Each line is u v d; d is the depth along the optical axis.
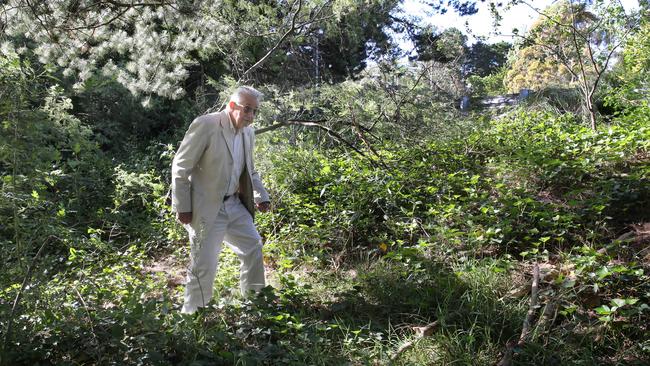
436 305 4.55
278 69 11.35
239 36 9.12
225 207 4.51
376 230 6.40
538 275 4.60
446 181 7.12
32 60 6.96
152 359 3.61
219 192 4.38
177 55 7.79
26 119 4.00
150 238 7.39
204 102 10.67
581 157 7.14
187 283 4.46
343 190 7.14
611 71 13.87
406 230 6.18
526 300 4.38
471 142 8.51
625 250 4.99
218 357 3.73
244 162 4.58
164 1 6.76
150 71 7.71
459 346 3.87
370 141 8.43
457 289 4.62
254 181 4.83
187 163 4.31
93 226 8.03
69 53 6.77
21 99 4.00
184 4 6.87
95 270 5.98
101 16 6.58
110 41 7.28
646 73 12.09
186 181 4.34
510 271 4.88
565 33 11.60
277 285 5.24
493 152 8.42
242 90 4.39
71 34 6.73
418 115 7.73
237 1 9.31
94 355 3.78
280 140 8.12
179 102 13.82
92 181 8.91
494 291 4.52
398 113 7.68
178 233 7.21
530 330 3.96
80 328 3.97
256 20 9.41
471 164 7.93
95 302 4.64
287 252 6.08
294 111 8.60
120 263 6.12
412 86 7.80
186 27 7.56
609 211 5.82
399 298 4.69
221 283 5.23
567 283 4.20
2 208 4.19
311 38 11.70
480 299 4.40
